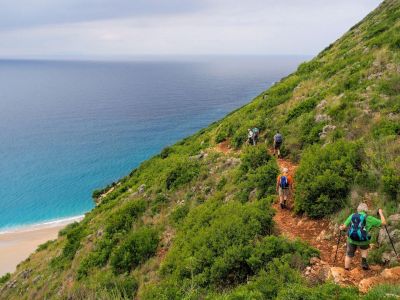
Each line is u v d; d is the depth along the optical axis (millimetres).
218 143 28328
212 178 21250
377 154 12039
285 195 13375
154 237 17859
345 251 9594
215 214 14758
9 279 29156
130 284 14453
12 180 74375
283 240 10609
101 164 86250
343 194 11695
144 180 31375
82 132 121375
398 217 9234
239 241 11445
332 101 19641
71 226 36062
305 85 27891
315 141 17109
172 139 111625
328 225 11125
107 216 25609
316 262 9391
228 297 8648
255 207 13148
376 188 10859
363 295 7035
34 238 50281
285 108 25031
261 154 18797
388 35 26188
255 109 29922
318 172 12742
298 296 7504
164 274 13547
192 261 11922
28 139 111125
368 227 8242
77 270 19469
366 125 14789
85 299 14711
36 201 63938
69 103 191625
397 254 8305
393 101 15508
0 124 134375
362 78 20484
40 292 20891
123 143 106438
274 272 9086
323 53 43500
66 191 68875
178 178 23656
